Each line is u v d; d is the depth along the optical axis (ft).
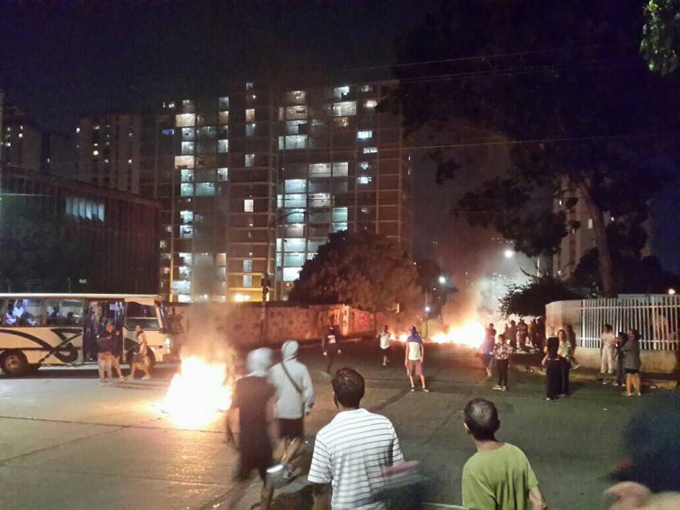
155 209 235.61
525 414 52.16
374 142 373.20
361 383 16.31
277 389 29.71
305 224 376.27
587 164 97.04
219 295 380.37
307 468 33.12
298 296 230.27
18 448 38.04
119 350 72.59
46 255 162.61
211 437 41.16
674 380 70.79
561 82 88.74
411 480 27.63
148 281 231.09
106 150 414.00
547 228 110.22
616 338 72.43
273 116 381.40
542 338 121.90
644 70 84.94
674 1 28.78
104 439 40.57
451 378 77.92
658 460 20.20
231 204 382.01
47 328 77.41
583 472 33.60
